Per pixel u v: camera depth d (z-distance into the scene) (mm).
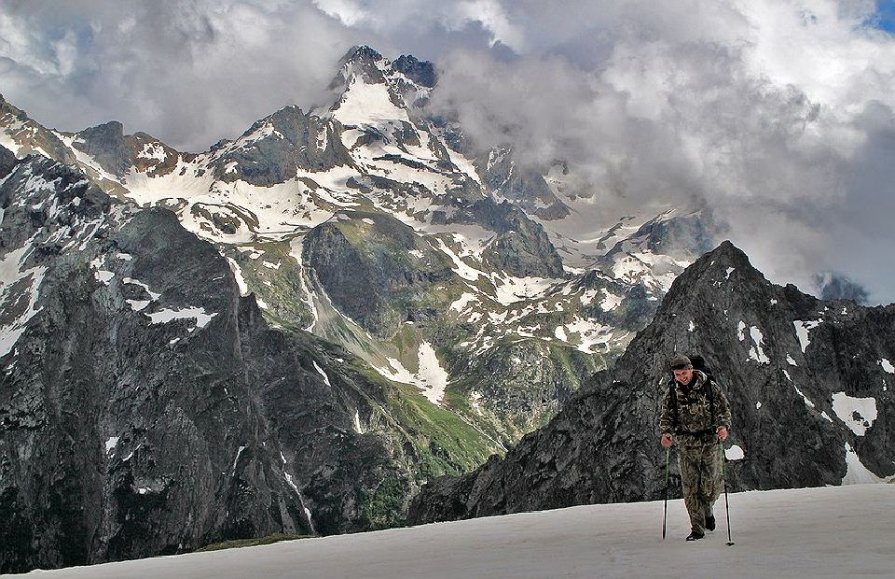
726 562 19031
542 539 27297
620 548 23344
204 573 27141
